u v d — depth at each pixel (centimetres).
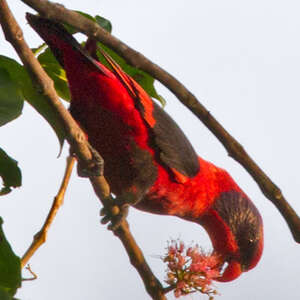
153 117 955
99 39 670
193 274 783
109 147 952
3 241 632
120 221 866
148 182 985
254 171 757
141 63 686
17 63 823
